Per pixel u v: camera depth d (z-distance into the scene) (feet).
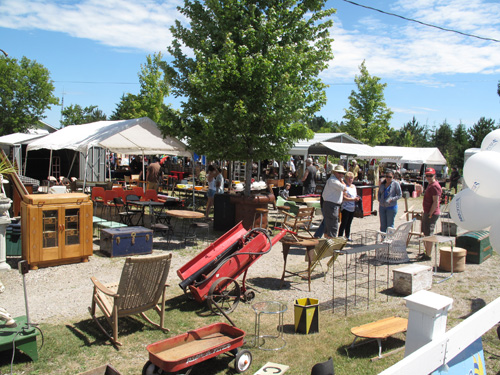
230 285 22.57
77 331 16.29
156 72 90.22
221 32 36.32
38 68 97.14
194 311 18.93
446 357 9.28
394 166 116.47
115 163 99.50
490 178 16.88
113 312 15.29
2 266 23.17
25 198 24.14
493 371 14.06
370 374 13.74
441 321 10.49
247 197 35.60
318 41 37.47
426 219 30.14
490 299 21.84
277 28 36.35
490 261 30.66
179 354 12.89
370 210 52.90
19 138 60.39
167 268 16.31
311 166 51.37
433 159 90.17
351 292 22.58
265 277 24.91
